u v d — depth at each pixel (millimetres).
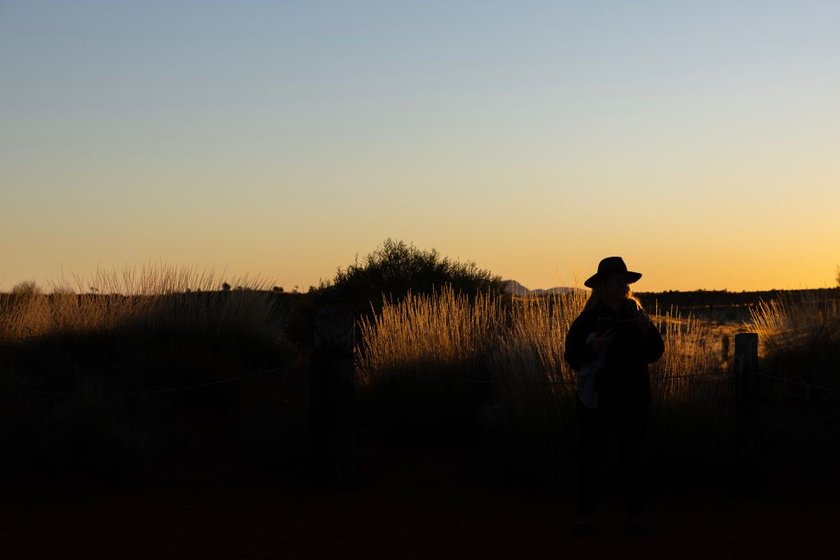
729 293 44656
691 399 10039
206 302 16922
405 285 19531
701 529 8047
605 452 9695
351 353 10055
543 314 12414
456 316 13422
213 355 14023
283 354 16234
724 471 9523
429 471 10586
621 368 7820
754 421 9750
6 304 17453
